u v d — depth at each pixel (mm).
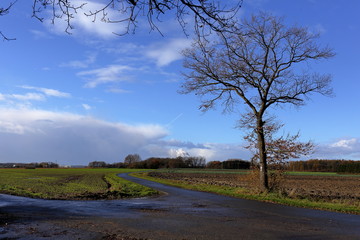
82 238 8719
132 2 4113
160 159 143500
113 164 162500
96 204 16891
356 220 12570
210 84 24109
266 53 22547
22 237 8773
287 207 16297
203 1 4172
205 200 19656
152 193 24703
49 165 169750
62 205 16141
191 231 9859
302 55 22375
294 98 23344
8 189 26922
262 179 23078
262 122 23391
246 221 11891
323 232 10031
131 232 9594
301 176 72500
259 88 23359
